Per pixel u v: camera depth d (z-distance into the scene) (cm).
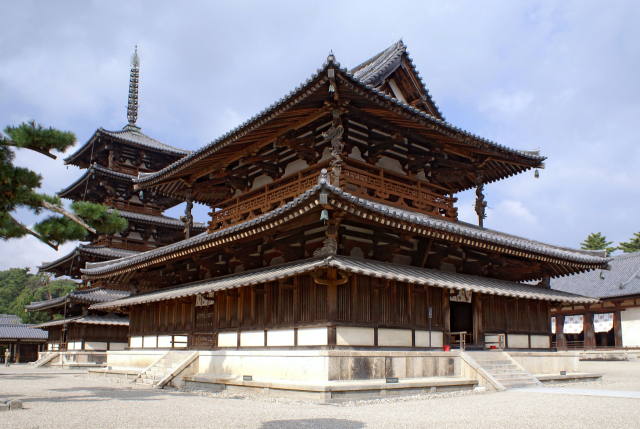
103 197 5938
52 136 1845
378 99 2261
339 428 1206
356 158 2573
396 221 2058
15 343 6500
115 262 3647
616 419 1351
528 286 2880
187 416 1395
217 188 3170
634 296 5275
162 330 3064
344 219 2083
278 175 2862
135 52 6769
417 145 2830
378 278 2111
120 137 5691
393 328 2125
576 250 3088
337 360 1847
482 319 2523
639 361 5025
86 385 2498
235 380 2080
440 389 2019
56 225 1872
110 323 4872
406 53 2819
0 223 1828
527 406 1603
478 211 2975
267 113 2356
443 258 2512
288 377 1986
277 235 2295
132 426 1229
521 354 2536
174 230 5891
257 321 2294
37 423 1267
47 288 10419
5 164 1750
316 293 2017
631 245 8869
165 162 6125
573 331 5981
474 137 2689
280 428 1206
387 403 1712
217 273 2838
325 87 2167
